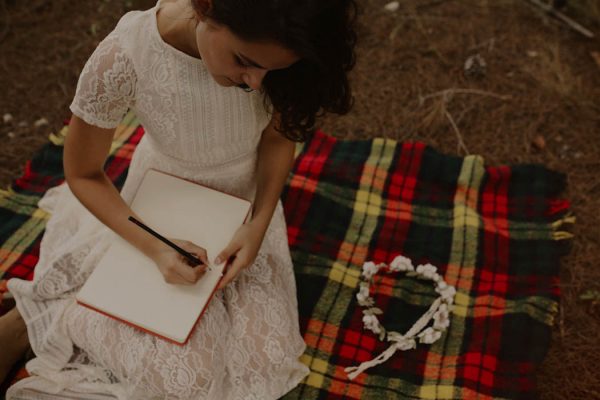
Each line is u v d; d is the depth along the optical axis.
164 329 1.51
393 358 1.96
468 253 2.22
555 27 2.97
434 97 2.72
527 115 2.66
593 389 1.93
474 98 2.72
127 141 2.49
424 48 2.89
